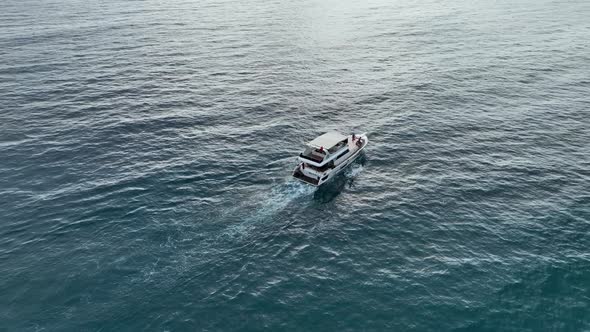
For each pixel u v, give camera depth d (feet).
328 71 307.17
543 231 141.18
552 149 194.39
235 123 226.99
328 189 169.48
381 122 226.79
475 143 201.98
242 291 120.47
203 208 155.94
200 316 112.37
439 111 237.45
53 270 126.72
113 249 135.13
